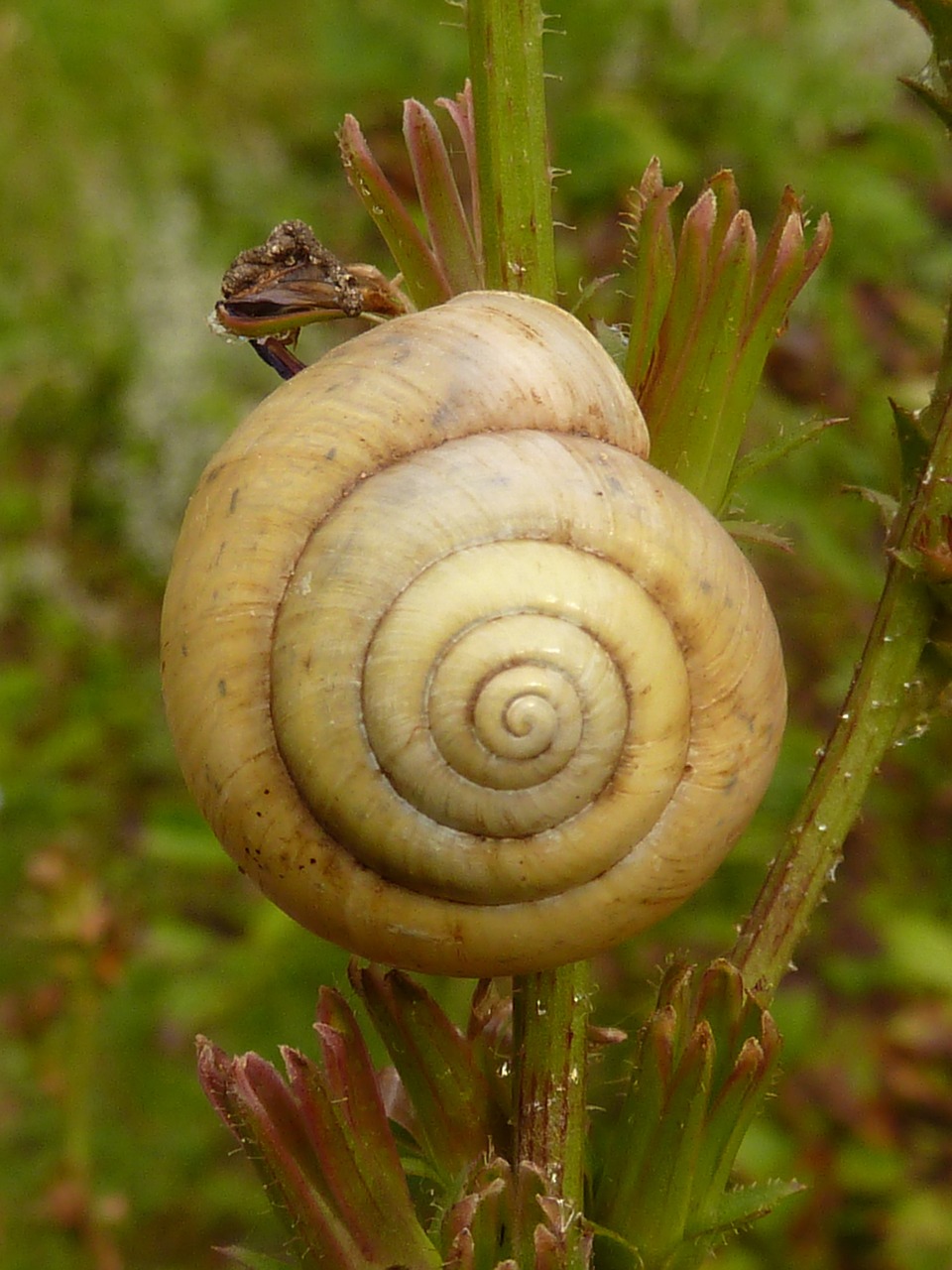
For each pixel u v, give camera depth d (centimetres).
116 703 21
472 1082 8
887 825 17
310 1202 7
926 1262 15
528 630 7
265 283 8
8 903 16
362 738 7
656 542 7
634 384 7
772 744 7
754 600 7
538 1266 7
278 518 7
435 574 7
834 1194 15
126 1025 16
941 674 8
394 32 23
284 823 7
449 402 7
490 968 7
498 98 7
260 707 7
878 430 18
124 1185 16
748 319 7
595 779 7
